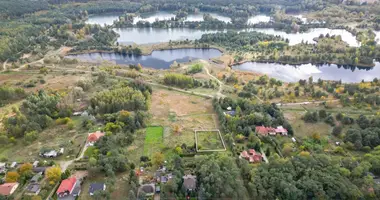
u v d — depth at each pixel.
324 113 155.62
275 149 132.12
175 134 144.38
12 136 139.00
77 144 134.88
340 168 108.56
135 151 130.38
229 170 108.12
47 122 148.25
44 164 120.44
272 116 157.88
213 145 135.12
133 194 99.44
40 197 99.81
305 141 136.88
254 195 100.94
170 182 105.56
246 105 164.12
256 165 115.69
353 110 165.00
